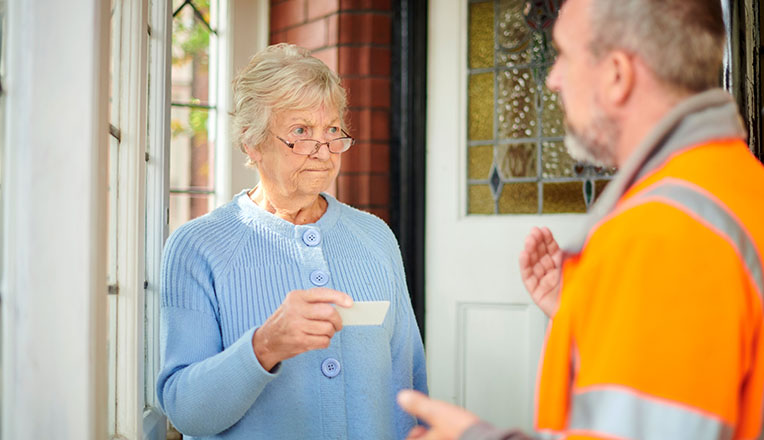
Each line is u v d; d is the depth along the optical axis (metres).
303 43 2.64
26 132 1.04
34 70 1.04
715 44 0.72
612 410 0.61
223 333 1.34
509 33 2.45
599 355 0.64
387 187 2.54
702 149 0.70
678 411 0.60
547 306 1.09
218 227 1.41
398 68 2.54
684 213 0.65
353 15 2.52
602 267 0.67
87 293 1.04
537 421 0.72
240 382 1.19
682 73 0.71
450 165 2.51
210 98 2.70
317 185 1.40
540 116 2.41
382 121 2.53
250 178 2.72
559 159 2.38
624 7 0.72
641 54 0.72
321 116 1.39
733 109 0.73
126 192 1.55
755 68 1.81
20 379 1.03
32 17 1.04
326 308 1.14
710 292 0.62
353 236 1.49
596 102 0.75
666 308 0.62
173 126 2.64
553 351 0.71
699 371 0.61
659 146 0.72
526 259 1.11
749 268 0.65
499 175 2.46
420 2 2.54
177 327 1.32
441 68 2.53
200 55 2.68
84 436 1.04
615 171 2.30
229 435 1.30
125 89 1.55
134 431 1.54
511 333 2.42
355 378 1.36
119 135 1.54
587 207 2.34
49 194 1.04
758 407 0.66
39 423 1.03
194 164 2.68
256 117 1.38
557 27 0.79
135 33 1.55
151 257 1.85
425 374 1.58
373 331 1.40
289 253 1.39
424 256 2.54
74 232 1.04
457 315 2.49
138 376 1.55
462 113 2.50
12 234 1.04
